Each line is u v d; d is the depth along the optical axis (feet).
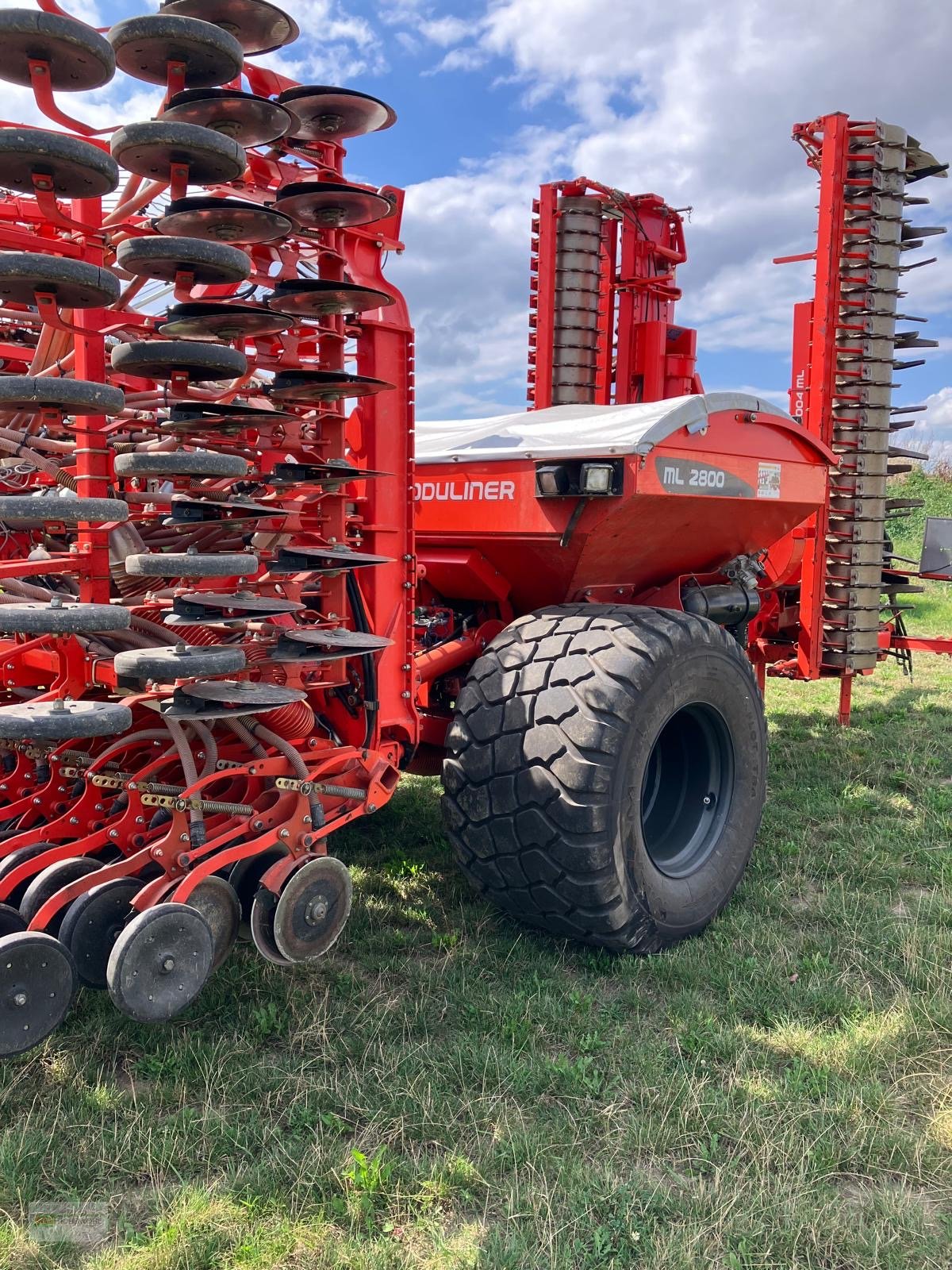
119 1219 6.96
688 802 12.76
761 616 21.61
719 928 12.05
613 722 10.28
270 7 8.46
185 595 8.48
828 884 13.50
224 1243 6.79
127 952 7.59
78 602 8.96
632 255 24.30
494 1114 8.21
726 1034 9.37
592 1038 9.30
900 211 22.17
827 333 21.86
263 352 9.71
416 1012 9.75
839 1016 9.88
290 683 9.54
